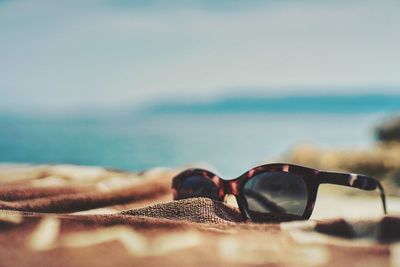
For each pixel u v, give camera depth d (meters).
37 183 0.67
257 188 0.50
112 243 0.34
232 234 0.36
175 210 0.44
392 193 1.55
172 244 0.34
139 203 0.62
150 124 16.55
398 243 0.33
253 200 0.50
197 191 0.54
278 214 0.49
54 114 39.91
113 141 6.57
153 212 0.45
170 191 0.68
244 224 0.37
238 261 0.33
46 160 3.96
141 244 0.34
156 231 0.35
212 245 0.34
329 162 2.40
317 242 0.34
